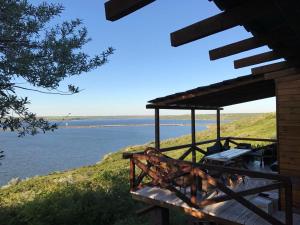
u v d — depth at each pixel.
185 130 158.12
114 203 12.30
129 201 12.61
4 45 4.77
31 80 4.79
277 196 6.70
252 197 6.74
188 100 9.20
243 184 7.88
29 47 4.97
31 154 58.34
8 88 4.57
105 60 5.56
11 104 4.42
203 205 6.22
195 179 6.30
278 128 6.48
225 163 8.61
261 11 2.06
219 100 10.46
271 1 1.93
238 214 5.92
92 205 12.14
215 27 2.26
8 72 4.54
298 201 6.20
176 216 10.65
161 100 8.83
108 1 1.96
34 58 4.78
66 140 98.69
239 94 9.59
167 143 44.31
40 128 4.80
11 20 4.66
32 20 5.04
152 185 8.06
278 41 2.95
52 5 5.26
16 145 79.12
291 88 6.22
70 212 11.27
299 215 5.90
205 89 7.92
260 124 42.09
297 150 6.14
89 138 108.88
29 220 10.98
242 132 38.41
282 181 4.95
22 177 34.28
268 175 5.09
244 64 4.34
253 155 10.29
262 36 2.81
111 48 5.60
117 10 1.90
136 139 100.25
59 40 5.14
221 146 11.73
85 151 63.72
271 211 6.09
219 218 5.89
